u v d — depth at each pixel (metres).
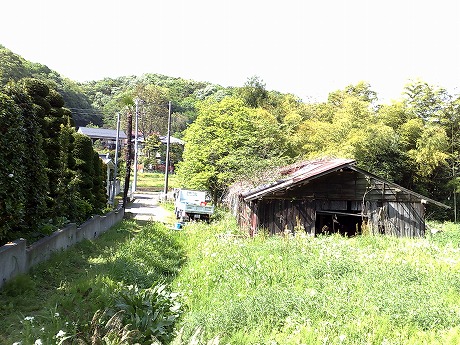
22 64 59.59
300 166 24.28
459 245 16.47
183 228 21.19
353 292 7.59
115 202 34.50
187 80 134.00
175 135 88.00
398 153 36.47
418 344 5.48
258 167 28.97
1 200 8.72
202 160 34.22
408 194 18.92
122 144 74.69
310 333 5.84
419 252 11.84
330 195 18.52
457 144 39.09
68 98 83.00
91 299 7.27
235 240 14.88
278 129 37.66
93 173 20.06
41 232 10.93
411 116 40.16
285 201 18.28
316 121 44.53
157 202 41.81
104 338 5.43
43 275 9.10
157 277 10.33
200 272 10.62
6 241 9.28
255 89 53.75
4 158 8.88
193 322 6.75
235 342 5.89
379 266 9.49
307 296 7.34
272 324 6.49
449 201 39.06
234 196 26.11
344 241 13.84
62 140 14.60
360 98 47.25
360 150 36.12
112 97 113.12
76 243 13.03
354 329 5.90
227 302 7.63
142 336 6.28
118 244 14.09
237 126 34.34
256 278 9.06
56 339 5.41
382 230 18.61
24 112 10.79
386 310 6.58
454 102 39.66
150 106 87.38
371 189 18.69
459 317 6.29
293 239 13.73
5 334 5.91
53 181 13.92
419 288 7.76
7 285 7.66
